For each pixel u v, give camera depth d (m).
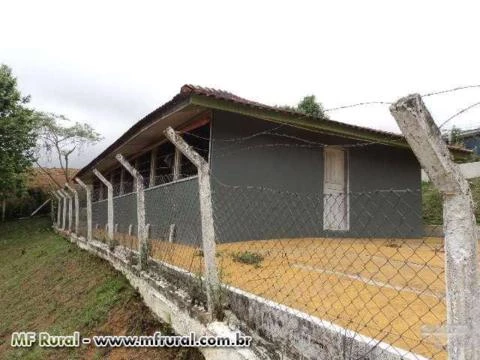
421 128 1.59
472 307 1.60
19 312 7.75
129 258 6.28
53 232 18.62
